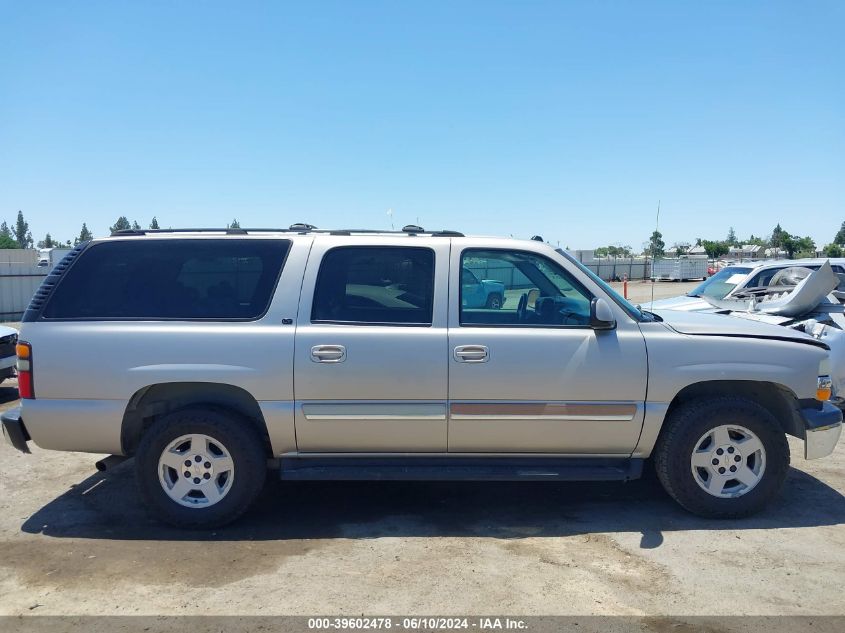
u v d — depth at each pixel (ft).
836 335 23.50
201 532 15.19
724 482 15.60
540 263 15.87
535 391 15.06
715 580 12.76
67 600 12.10
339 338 14.94
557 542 14.55
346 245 15.64
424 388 14.97
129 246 15.75
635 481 18.54
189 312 15.26
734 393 16.29
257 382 14.85
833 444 15.97
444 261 15.57
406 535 14.98
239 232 16.08
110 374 14.88
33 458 20.67
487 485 18.37
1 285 77.77
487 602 11.96
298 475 15.35
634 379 15.14
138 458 15.07
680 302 32.01
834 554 13.88
